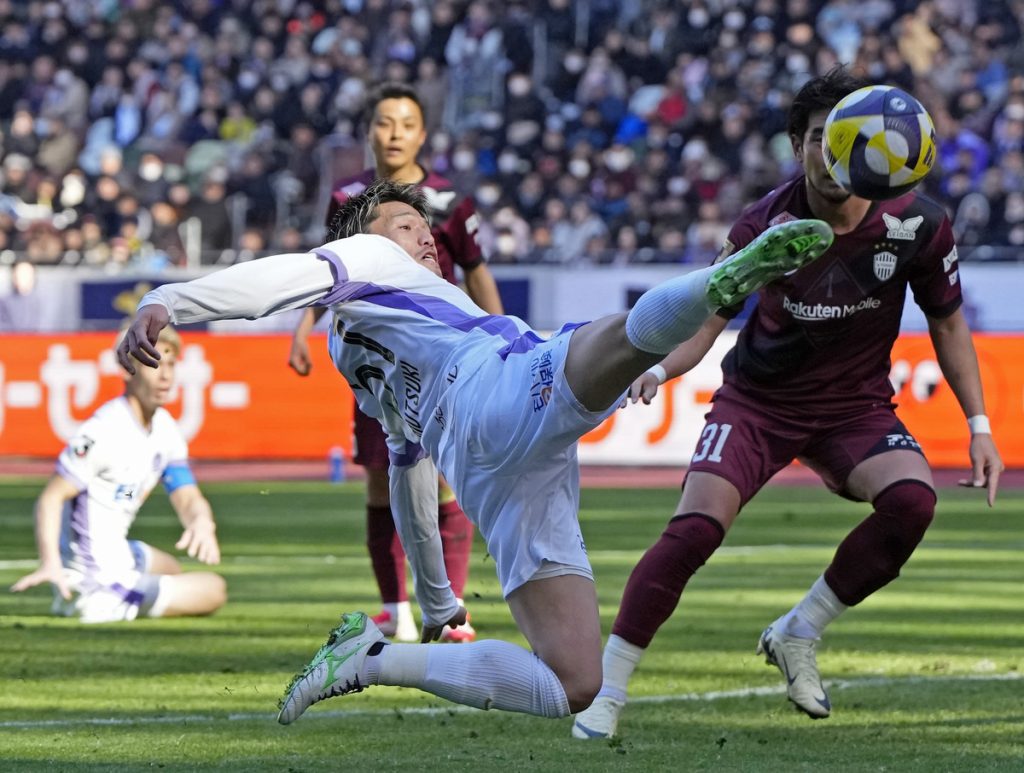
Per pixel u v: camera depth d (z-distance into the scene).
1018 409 23.72
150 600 11.14
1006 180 30.58
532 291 26.94
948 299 7.91
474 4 37.16
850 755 6.59
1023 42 34.78
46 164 35.78
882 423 7.82
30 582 10.83
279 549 15.84
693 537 7.31
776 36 35.31
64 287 27.78
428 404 6.06
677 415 24.89
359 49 37.78
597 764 6.41
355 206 6.55
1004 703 7.84
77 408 25.77
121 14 39.94
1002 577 13.73
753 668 9.05
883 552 7.50
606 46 35.78
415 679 5.77
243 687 8.36
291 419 25.64
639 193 31.72
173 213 31.08
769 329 7.75
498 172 34.09
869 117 6.51
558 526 5.89
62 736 7.03
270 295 5.89
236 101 37.28
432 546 6.56
